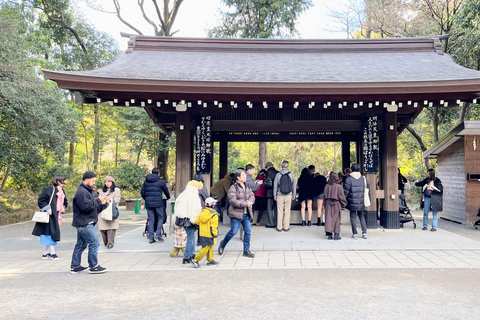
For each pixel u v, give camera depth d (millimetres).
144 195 7672
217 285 4617
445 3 15055
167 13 21969
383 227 8750
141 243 7574
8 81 11484
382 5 17391
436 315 3523
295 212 9789
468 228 9828
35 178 15547
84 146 27422
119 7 21812
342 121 8977
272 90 7117
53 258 6371
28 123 12227
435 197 8633
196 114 8586
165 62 9344
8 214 12266
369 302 3916
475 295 4129
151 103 7945
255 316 3529
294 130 8961
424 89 6980
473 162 10398
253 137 12289
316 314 3570
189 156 8602
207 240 5512
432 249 6676
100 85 6938
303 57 10352
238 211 6176
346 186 7605
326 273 5148
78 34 23250
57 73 6637
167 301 4023
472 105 14578
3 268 5719
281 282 4719
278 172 8984
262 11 19266
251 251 6684
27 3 16125
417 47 10469
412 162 22484
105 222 7035
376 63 9461
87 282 4855
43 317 3578
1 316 3613
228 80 7445
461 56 14078
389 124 8602
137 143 21828
